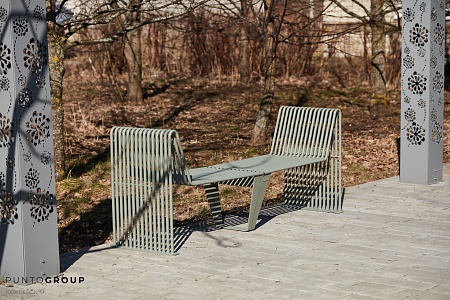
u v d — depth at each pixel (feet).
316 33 62.95
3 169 19.53
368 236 24.50
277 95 58.44
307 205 28.60
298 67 66.95
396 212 27.71
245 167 25.94
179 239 24.38
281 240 24.13
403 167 32.68
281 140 28.63
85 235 25.62
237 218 27.14
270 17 40.70
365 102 56.65
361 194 30.68
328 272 20.66
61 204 28.84
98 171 34.30
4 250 19.80
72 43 31.89
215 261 21.84
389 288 19.19
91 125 45.34
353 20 69.82
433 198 29.84
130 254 22.67
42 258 19.93
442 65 32.24
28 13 19.30
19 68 19.10
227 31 62.39
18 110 19.08
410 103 32.17
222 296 18.70
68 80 64.28
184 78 65.16
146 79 64.44
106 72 65.10
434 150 32.35
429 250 22.82
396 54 63.26
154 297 18.69
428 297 18.43
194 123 47.57
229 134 44.11
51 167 19.98
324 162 27.91
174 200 29.81
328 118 27.58
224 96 57.31
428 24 31.17
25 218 19.36
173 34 67.87
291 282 19.77
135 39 53.93
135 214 23.09
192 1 33.50
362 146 40.91
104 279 20.18
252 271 20.81
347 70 68.74
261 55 62.80
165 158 21.97
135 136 22.53
